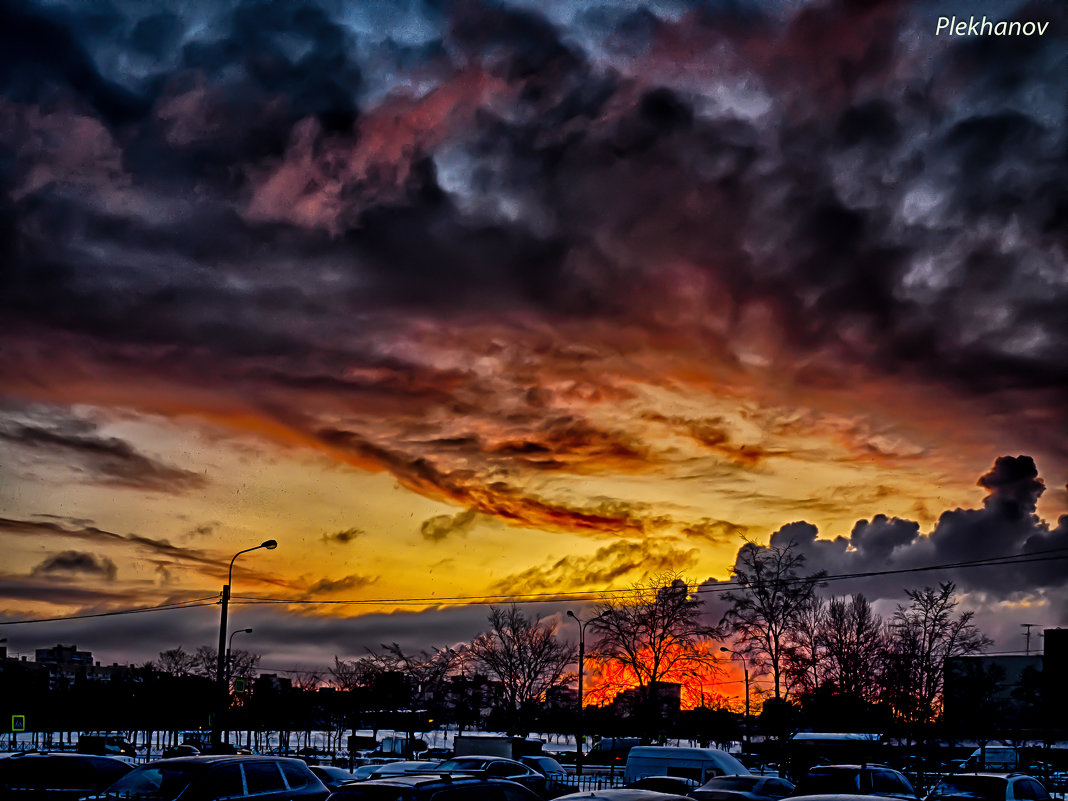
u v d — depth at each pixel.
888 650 65.81
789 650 65.81
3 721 88.69
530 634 89.38
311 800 18.11
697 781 30.98
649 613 75.44
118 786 17.16
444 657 103.69
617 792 10.98
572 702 102.88
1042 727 86.56
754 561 66.50
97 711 94.56
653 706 75.81
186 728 95.56
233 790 17.03
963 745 79.56
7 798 18.25
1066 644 86.56
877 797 10.52
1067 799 39.38
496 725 102.88
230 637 78.75
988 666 78.88
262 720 101.25
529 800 12.57
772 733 76.81
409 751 67.00
